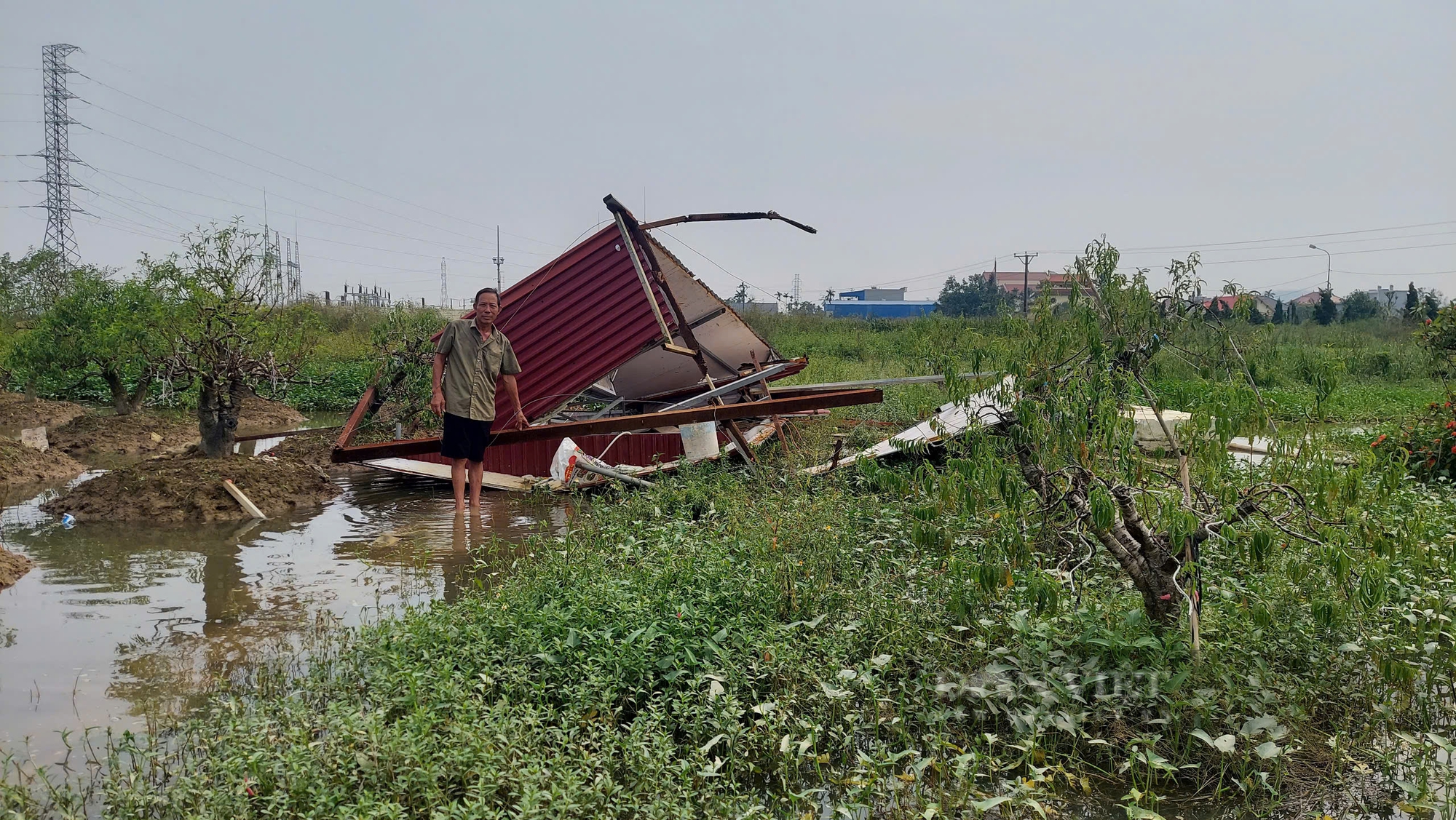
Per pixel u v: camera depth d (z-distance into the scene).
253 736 3.85
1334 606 4.54
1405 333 38.00
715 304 12.81
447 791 3.71
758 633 5.20
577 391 10.81
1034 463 5.21
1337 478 4.47
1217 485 4.92
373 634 5.15
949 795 3.94
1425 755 4.18
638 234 10.56
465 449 9.56
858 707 4.70
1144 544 5.13
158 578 6.93
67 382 20.11
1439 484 9.65
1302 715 4.40
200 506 9.24
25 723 4.45
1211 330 5.14
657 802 3.62
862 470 5.65
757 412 9.72
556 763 3.80
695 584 5.84
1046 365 5.00
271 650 5.39
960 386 5.19
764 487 9.23
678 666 4.78
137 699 4.72
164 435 14.92
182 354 12.02
